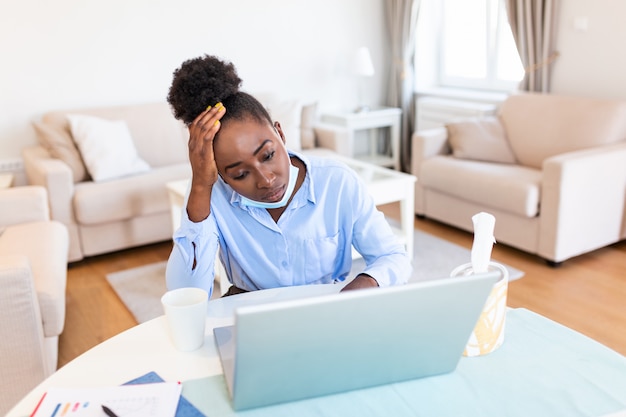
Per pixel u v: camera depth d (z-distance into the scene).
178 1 4.12
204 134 1.07
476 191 3.35
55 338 2.28
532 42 3.83
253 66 4.53
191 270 1.24
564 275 2.97
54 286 2.13
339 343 0.85
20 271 1.79
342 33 4.85
